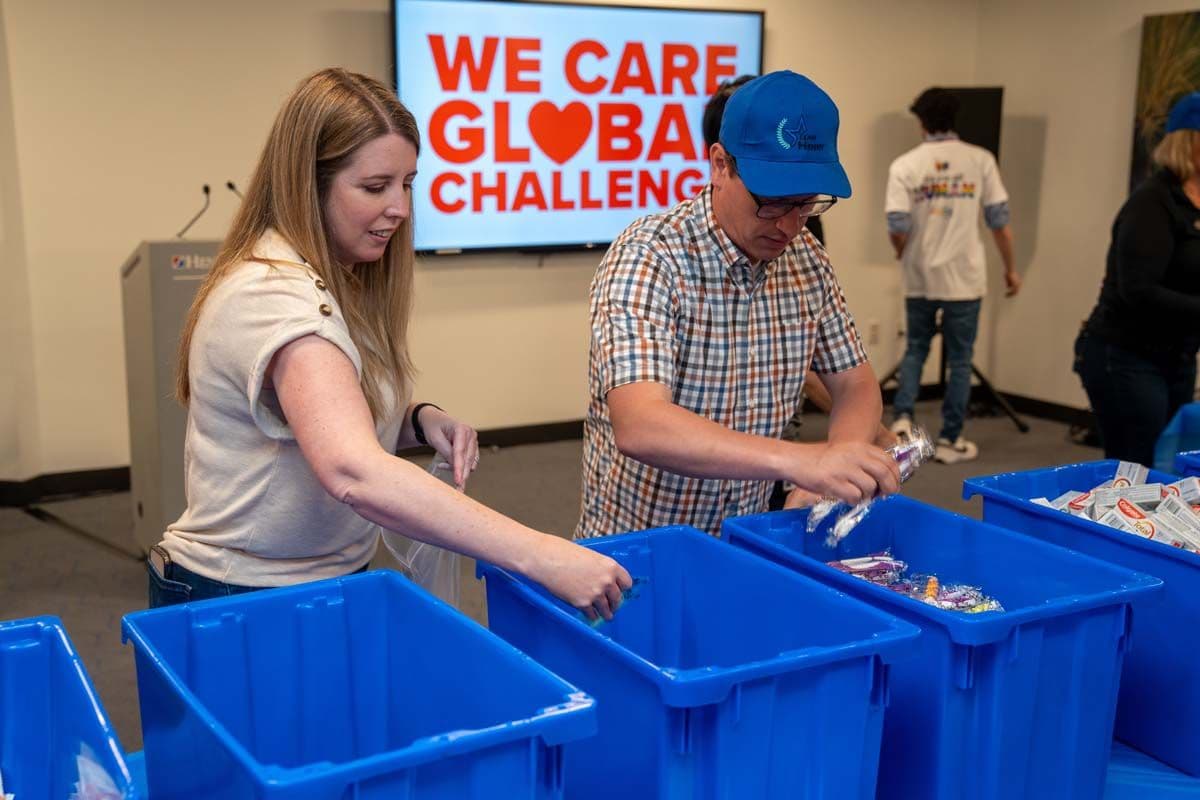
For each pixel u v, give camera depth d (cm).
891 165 540
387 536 146
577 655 109
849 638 114
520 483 471
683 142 538
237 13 453
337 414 112
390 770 79
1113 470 187
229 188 455
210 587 131
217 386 123
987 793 119
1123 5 529
